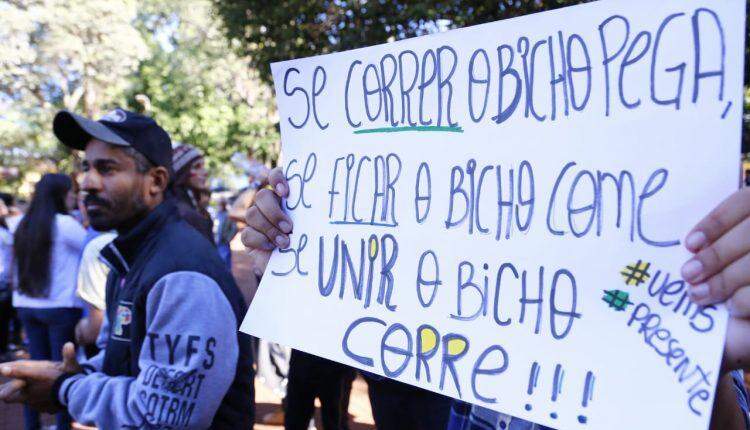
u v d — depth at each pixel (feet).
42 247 11.30
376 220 3.89
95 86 74.18
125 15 69.31
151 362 4.96
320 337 3.98
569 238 3.06
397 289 3.70
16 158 89.10
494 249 3.33
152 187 5.96
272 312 4.30
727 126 2.65
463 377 3.29
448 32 3.63
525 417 3.01
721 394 3.12
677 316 2.69
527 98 3.28
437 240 3.58
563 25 3.17
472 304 3.36
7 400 5.36
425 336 3.51
